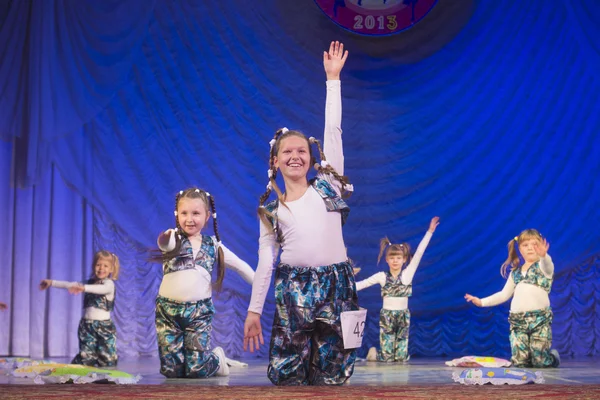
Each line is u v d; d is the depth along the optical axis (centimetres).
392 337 636
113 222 706
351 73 767
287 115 750
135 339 695
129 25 734
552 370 472
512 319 533
